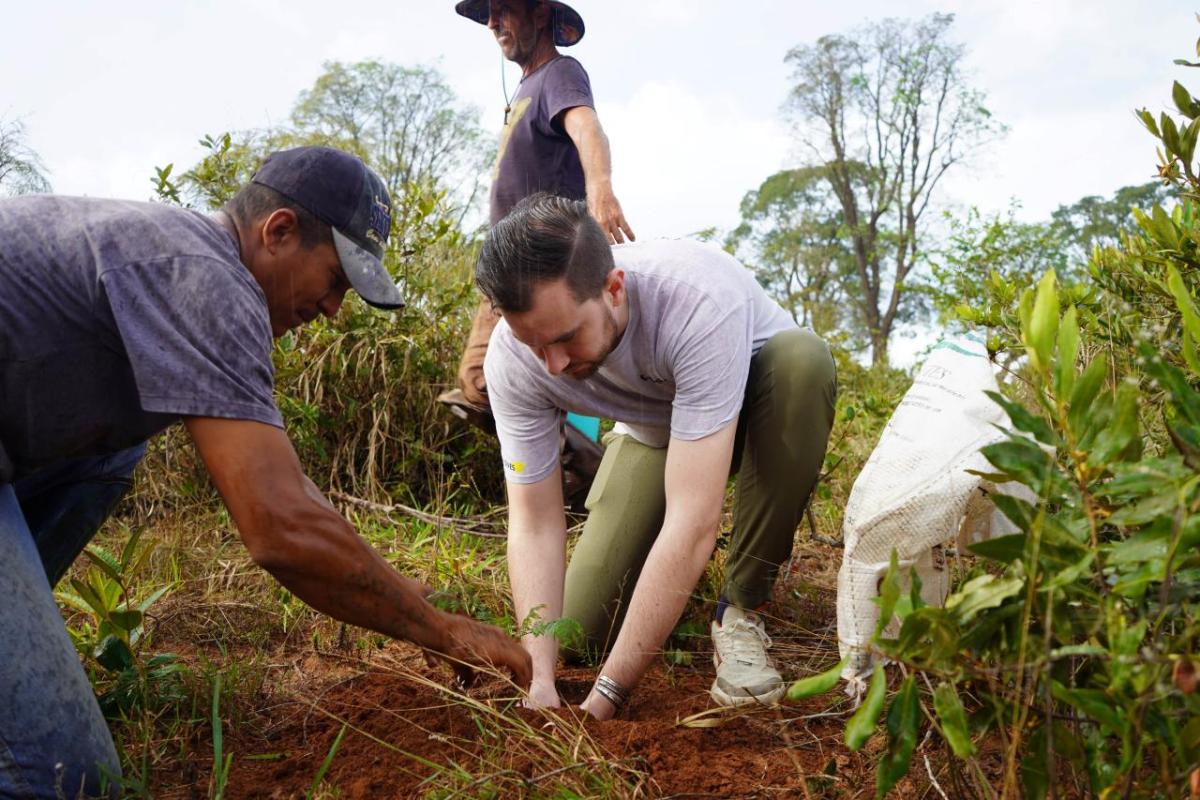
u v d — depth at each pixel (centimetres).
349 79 2289
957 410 221
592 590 302
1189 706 125
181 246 193
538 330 226
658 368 253
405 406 478
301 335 475
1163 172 226
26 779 184
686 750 219
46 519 251
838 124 3547
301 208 209
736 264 282
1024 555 138
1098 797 157
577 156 414
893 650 142
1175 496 126
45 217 197
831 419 274
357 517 416
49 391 197
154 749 228
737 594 274
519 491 272
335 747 202
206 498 441
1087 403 137
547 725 218
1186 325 138
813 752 224
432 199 501
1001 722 150
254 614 314
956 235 968
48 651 191
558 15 409
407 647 296
